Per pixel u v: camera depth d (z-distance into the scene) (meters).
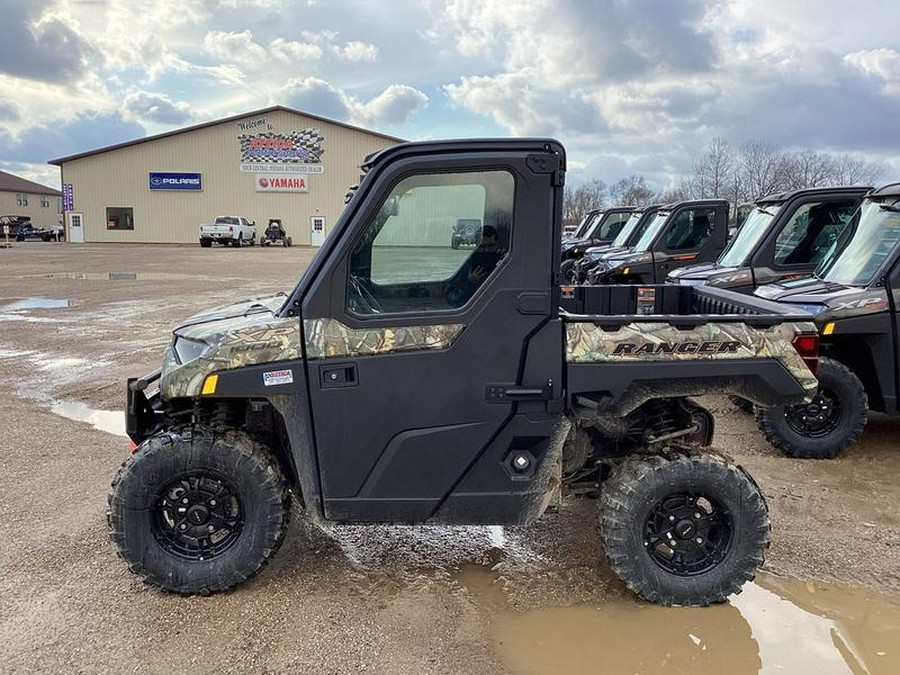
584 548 4.02
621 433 3.71
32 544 4.02
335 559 3.87
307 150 54.09
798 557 3.88
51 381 8.24
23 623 3.23
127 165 53.62
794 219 8.62
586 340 3.24
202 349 3.27
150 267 27.69
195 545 3.47
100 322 12.74
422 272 3.21
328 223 55.16
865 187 8.55
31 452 5.68
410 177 3.14
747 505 3.33
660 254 13.30
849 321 5.49
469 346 3.21
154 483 3.34
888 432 6.32
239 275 23.78
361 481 3.30
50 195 95.38
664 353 3.28
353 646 3.07
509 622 3.27
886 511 4.49
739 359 3.31
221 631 3.17
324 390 3.22
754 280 8.49
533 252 3.16
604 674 2.89
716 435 6.23
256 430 3.63
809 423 5.54
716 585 3.37
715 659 2.99
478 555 3.94
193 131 53.12
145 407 3.74
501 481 3.33
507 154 3.11
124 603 3.39
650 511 3.35
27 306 15.05
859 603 3.43
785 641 3.12
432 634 3.17
